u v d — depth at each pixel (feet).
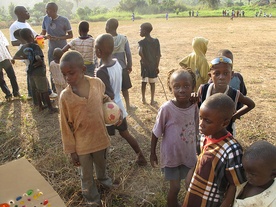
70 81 8.40
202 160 6.79
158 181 11.29
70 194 10.55
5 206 6.37
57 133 15.15
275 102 19.22
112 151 13.32
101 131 9.23
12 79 19.76
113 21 15.79
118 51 15.98
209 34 60.95
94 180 10.80
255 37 53.93
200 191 6.89
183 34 62.18
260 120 16.42
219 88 8.78
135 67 30.42
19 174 7.27
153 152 9.11
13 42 18.99
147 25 17.24
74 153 9.18
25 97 20.17
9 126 15.99
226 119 6.37
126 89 17.01
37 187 6.98
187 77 7.97
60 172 11.67
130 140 11.85
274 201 5.74
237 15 148.15
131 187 10.95
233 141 6.43
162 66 30.60
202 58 13.12
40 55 16.48
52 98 19.54
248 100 9.03
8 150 13.56
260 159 5.50
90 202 9.83
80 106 8.59
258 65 30.27
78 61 8.33
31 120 16.76
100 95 9.12
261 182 5.72
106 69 10.76
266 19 119.85
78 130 8.94
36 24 158.61
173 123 8.47
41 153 13.30
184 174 8.99
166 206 9.93
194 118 8.64
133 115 17.31
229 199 6.44
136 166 12.28
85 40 16.58
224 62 8.41
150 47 17.60
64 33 19.90
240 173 6.14
